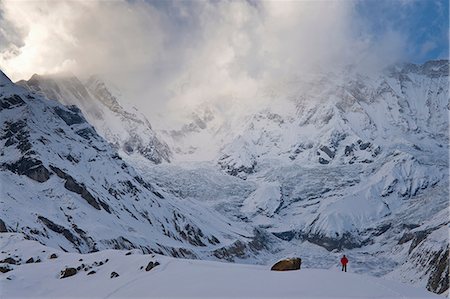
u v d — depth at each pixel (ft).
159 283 225.97
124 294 221.46
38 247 358.64
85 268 285.84
